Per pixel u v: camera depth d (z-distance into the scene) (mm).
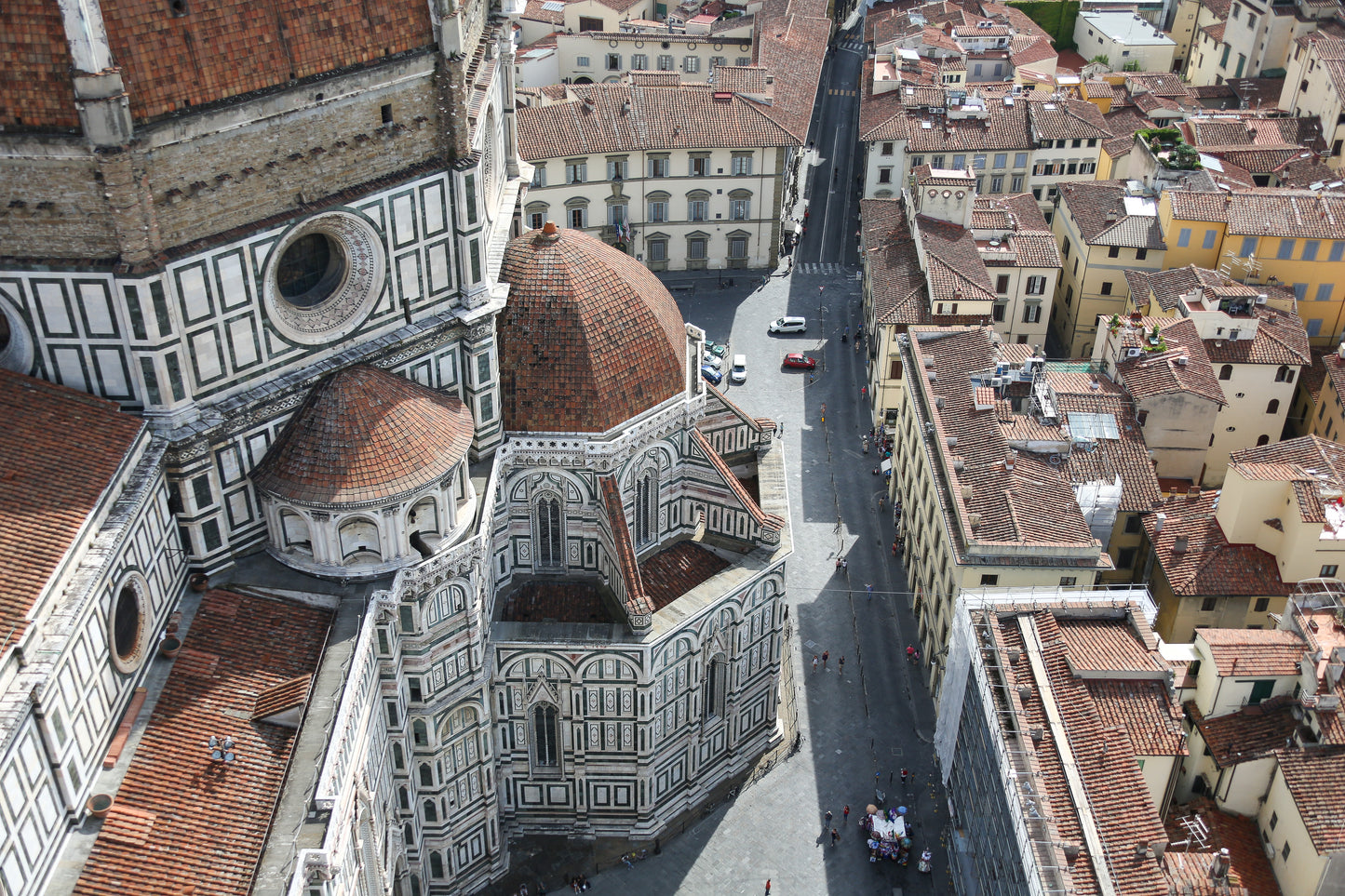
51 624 57250
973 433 110188
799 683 108812
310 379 72812
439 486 75438
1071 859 72562
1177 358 117688
